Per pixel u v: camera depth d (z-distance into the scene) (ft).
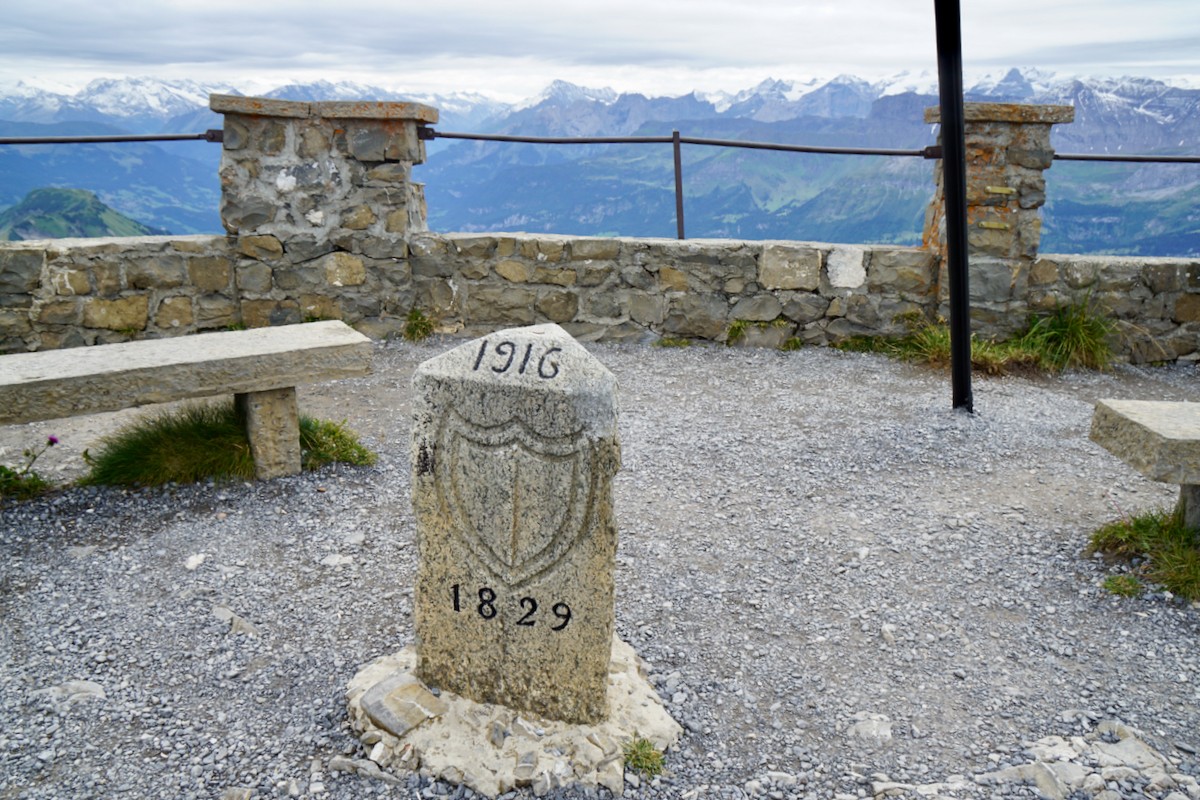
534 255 22.66
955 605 10.80
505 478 7.70
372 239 22.38
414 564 11.59
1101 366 21.40
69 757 7.89
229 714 8.55
